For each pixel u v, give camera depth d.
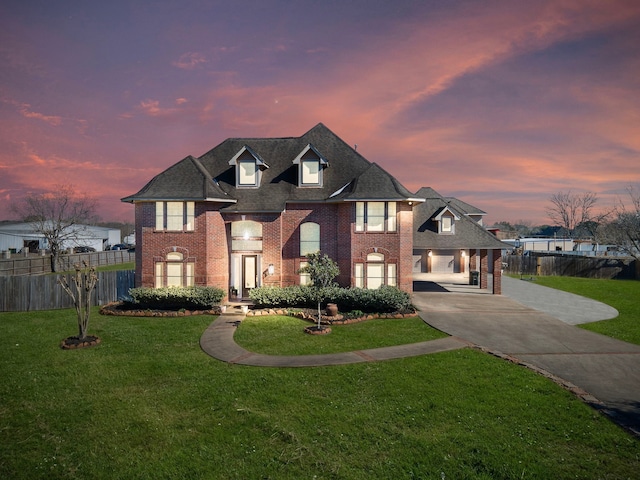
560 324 16.58
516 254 50.94
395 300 18.14
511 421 8.22
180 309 19.16
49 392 9.88
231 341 14.12
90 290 14.45
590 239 64.19
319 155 22.66
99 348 13.45
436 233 24.48
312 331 14.98
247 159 23.03
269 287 20.03
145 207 21.12
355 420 8.30
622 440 7.46
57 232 43.81
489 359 11.98
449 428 7.96
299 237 22.62
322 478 6.50
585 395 9.39
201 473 6.70
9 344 14.02
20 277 20.64
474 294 24.17
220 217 21.72
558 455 7.02
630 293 27.58
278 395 9.55
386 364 11.55
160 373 11.09
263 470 6.75
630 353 12.79
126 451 7.35
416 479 6.45
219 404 9.10
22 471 6.79
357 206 21.36
